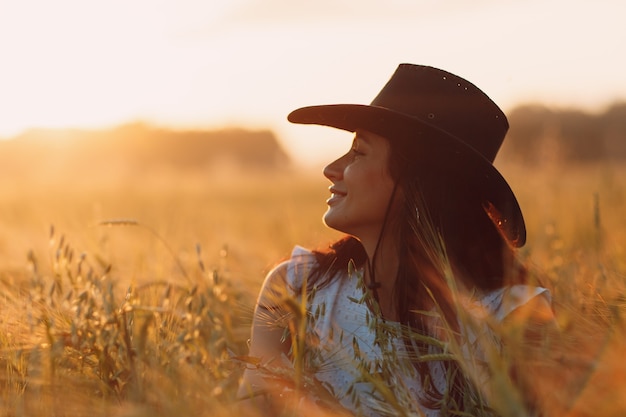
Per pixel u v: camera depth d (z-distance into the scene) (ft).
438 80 7.91
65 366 6.88
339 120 7.79
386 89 8.09
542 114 76.23
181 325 8.16
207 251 15.17
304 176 80.84
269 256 15.46
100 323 7.03
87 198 47.09
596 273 10.02
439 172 7.64
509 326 6.01
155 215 30.12
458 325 7.34
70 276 8.14
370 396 7.07
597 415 5.65
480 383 6.14
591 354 5.99
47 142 128.67
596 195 12.12
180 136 161.27
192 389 6.40
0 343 7.59
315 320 6.89
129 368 6.76
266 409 7.00
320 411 6.66
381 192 7.75
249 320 9.13
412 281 7.56
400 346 7.40
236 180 74.38
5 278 11.44
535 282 7.95
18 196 47.57
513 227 7.84
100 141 142.20
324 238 10.41
